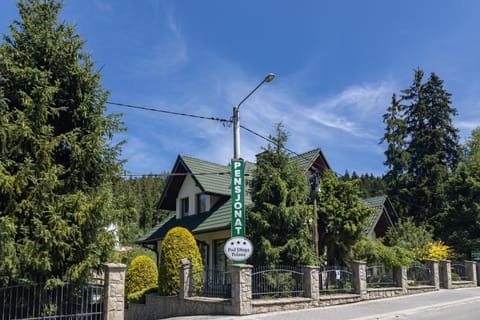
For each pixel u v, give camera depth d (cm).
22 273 1154
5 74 1283
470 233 3256
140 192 6291
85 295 1268
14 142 1226
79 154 1304
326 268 1830
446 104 4528
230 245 1563
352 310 1578
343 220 2042
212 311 1534
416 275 2320
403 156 4441
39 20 1367
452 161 4444
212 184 2598
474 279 2758
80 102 1393
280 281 1600
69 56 1377
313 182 1897
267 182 1778
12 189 1148
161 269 1848
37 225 1146
